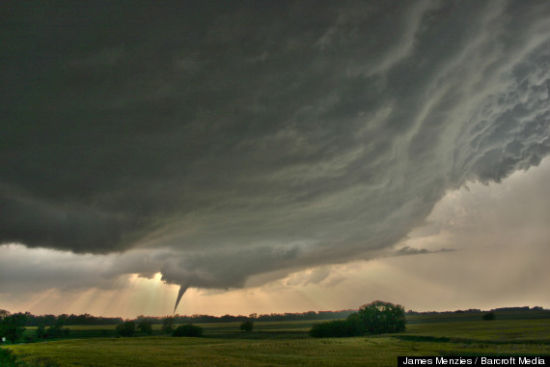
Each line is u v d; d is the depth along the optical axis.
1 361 55.97
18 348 84.81
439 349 64.88
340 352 64.94
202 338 121.75
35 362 57.88
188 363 54.50
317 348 72.94
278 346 80.06
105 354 68.75
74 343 102.44
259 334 143.38
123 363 55.59
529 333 83.44
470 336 83.19
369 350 67.31
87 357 63.94
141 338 122.62
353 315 126.12
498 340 73.00
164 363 55.03
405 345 75.31
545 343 65.62
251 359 57.94
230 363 53.50
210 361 56.31
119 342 104.38
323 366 49.00
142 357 63.41
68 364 55.09
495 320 160.75
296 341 94.81
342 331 119.00
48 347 87.38
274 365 50.81
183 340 112.19
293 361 54.66
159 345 91.69
